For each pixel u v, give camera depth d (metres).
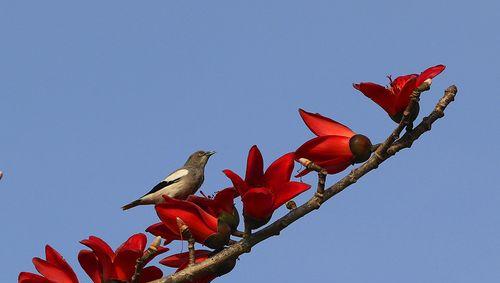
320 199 5.36
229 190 5.41
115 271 5.33
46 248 5.47
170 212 5.41
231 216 5.43
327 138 5.63
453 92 5.57
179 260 5.54
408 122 5.40
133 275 5.25
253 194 5.16
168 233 5.57
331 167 5.66
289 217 5.33
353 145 5.56
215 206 5.48
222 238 5.37
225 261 5.31
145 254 5.14
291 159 5.34
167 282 5.27
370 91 5.58
